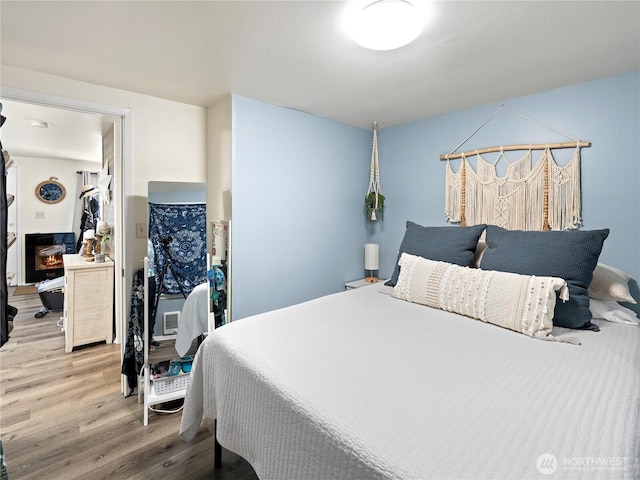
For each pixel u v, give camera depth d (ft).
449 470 2.45
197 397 5.42
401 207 10.55
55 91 6.92
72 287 10.19
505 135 8.25
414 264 7.14
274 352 4.47
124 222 7.88
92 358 9.70
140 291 7.73
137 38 5.44
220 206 8.50
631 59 6.07
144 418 6.63
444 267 6.61
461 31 5.16
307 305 6.65
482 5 4.50
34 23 5.00
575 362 4.11
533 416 3.02
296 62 6.26
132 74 6.83
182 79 7.09
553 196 7.48
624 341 4.78
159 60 6.21
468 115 8.90
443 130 9.43
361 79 7.05
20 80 6.57
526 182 7.85
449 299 6.17
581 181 7.20
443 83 7.22
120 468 5.42
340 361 4.19
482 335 5.06
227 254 8.16
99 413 6.98
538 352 4.43
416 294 6.76
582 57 6.01
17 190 18.22
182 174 8.64
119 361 9.50
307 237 9.57
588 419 2.95
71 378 8.50
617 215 6.77
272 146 8.64
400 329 5.30
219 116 8.37
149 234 7.52
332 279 10.30
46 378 8.48
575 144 7.20
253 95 7.98
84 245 12.25
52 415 6.89
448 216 9.26
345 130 10.41
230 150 7.95
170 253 7.73
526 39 5.40
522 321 5.12
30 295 16.60
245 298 8.30
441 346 4.64
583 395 3.35
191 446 5.99
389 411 3.17
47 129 11.82
